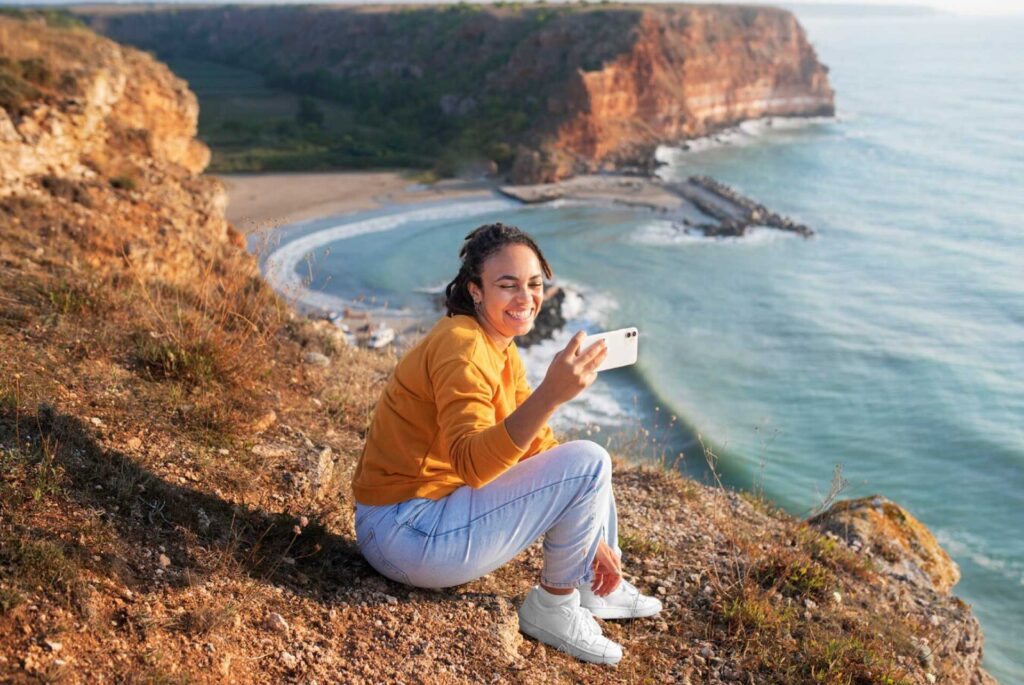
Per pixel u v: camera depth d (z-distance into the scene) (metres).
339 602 3.04
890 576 5.06
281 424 4.53
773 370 40.03
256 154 96.69
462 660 2.89
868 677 3.49
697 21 126.81
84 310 4.91
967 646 4.60
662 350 42.19
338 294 49.31
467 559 2.90
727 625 3.70
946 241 65.31
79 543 2.71
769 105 136.75
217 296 6.52
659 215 73.69
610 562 3.11
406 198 79.69
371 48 163.12
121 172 12.23
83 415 3.61
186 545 3.00
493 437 2.50
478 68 131.12
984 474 29.34
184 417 4.00
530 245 2.82
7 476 2.89
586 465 2.88
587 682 3.04
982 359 41.53
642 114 113.19
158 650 2.43
